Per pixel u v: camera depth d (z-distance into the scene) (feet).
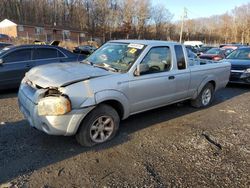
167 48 17.47
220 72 22.63
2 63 24.32
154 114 19.58
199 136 15.83
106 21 242.99
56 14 270.46
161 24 278.46
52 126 12.21
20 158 12.43
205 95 21.89
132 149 13.79
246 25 292.81
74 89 12.51
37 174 11.25
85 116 13.15
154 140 15.01
